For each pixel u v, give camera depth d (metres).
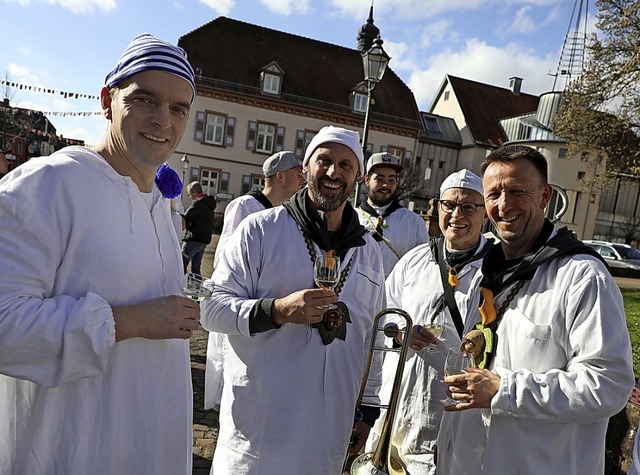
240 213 3.81
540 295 1.78
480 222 2.72
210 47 29.98
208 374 3.49
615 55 15.98
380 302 2.37
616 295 1.67
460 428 1.92
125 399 1.42
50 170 1.31
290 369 2.00
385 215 4.46
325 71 32.06
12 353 1.21
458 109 36.72
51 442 1.34
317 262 1.92
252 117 29.62
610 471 3.06
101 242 1.35
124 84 1.42
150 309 1.39
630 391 1.62
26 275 1.24
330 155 2.09
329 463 2.06
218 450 2.12
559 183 30.33
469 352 1.88
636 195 34.22
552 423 1.70
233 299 2.01
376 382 2.36
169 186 1.63
